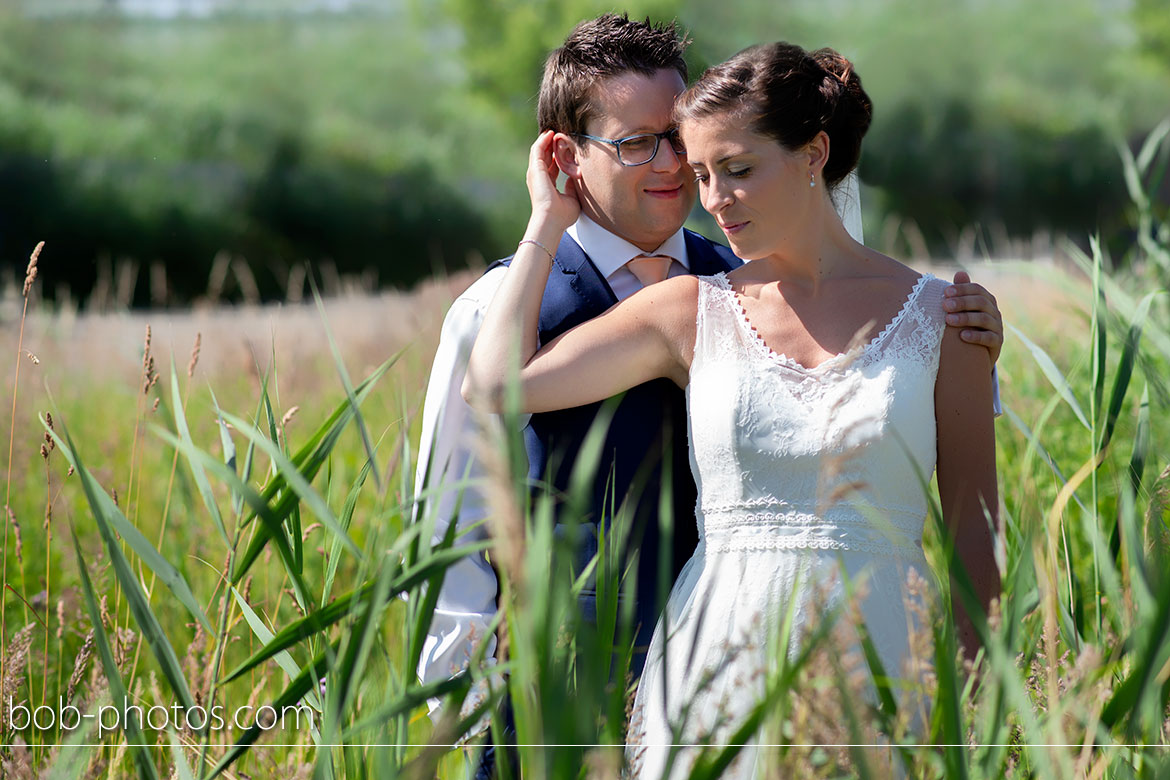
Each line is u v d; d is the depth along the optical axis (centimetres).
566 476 377
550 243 380
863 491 332
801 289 357
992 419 347
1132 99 4791
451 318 396
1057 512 270
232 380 836
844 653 243
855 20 5053
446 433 376
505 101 4038
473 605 373
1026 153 4747
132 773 334
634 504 359
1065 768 217
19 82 5234
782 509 339
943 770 227
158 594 484
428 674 370
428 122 5591
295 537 319
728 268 421
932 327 345
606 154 384
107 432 796
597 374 362
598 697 229
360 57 5844
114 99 5241
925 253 896
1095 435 347
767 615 321
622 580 357
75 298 3922
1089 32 4906
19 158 4194
